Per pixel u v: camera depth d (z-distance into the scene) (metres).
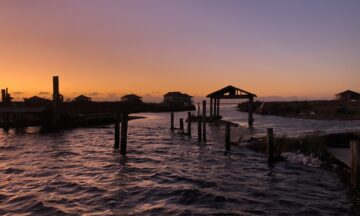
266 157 22.48
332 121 57.41
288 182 16.28
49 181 16.75
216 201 13.55
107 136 37.97
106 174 18.50
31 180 16.98
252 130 43.03
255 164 20.58
